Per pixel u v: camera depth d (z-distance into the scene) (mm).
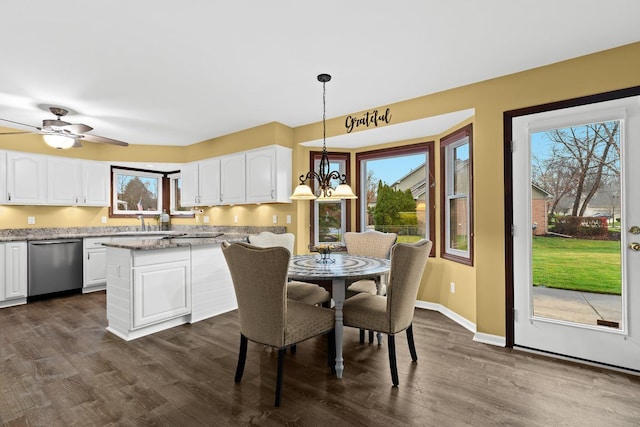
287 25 1979
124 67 2490
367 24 1975
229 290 3672
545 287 2529
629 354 2205
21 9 1774
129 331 2770
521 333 2584
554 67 2459
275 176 3859
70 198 4543
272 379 2119
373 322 2104
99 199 4820
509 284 2633
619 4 1792
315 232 4203
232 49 2252
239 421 1686
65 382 2061
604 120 2279
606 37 2121
